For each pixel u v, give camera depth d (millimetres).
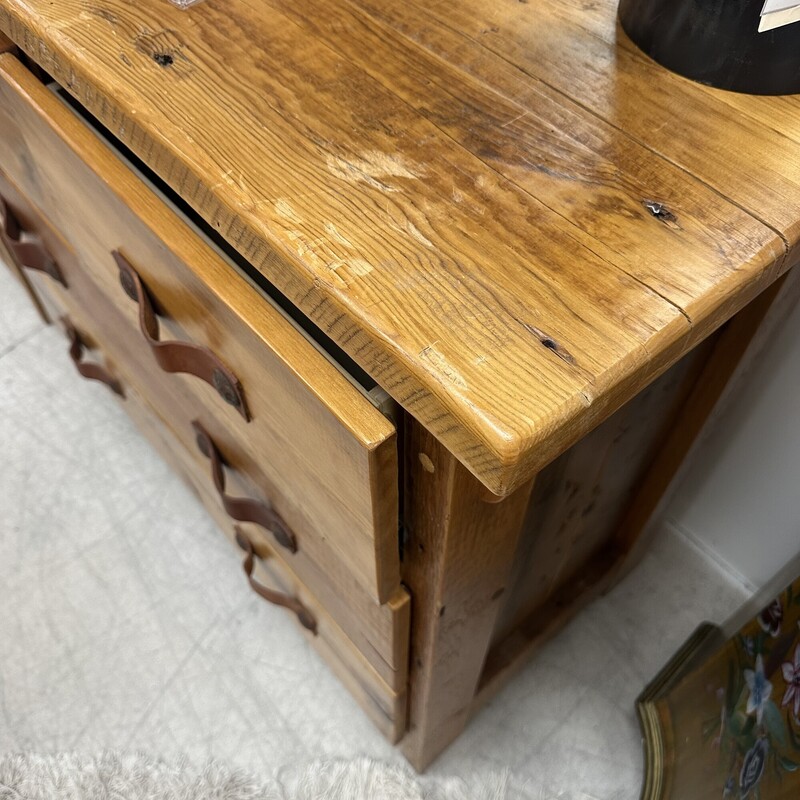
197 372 492
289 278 335
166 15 432
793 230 343
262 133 372
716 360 589
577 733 847
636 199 351
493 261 323
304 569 650
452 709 711
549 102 393
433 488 384
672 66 410
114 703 888
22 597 966
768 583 764
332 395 343
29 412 1127
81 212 535
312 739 856
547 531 624
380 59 412
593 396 284
